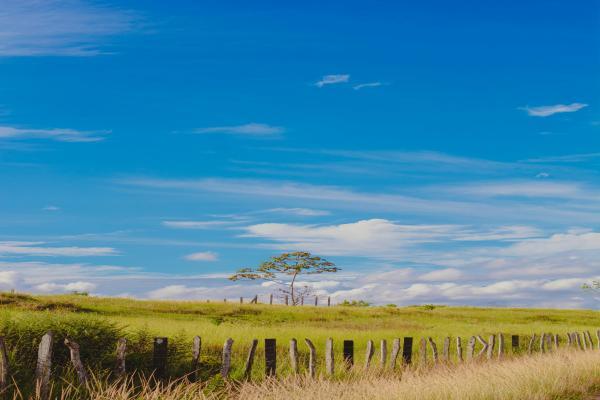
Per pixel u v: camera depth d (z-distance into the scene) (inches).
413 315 2128.4
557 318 2337.6
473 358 901.2
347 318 1915.6
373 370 672.4
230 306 1966.0
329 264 3909.9
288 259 3860.7
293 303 3865.7
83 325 564.1
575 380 638.5
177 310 1824.6
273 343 610.5
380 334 1203.2
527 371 612.4
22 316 565.0
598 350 957.2
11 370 453.4
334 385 526.3
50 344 428.1
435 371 697.0
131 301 1905.8
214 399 498.9
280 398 485.1
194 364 586.6
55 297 1764.3
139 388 507.5
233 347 851.4
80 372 460.1
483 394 501.4
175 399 480.7
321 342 996.6
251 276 3897.6
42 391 421.1
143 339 623.8
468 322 1985.7
